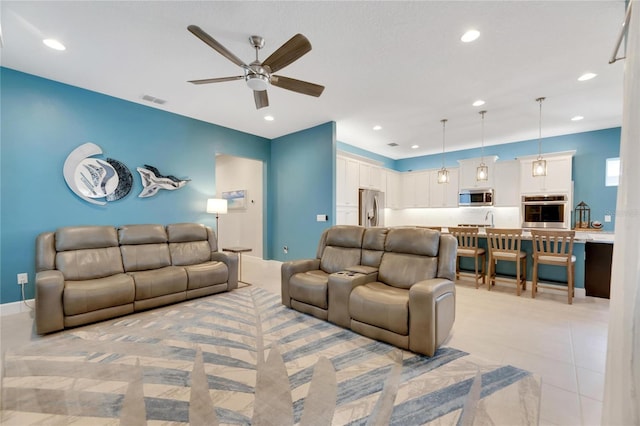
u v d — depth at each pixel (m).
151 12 2.17
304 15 2.21
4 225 3.05
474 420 1.52
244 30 2.39
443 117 4.56
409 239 2.92
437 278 2.62
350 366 2.06
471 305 3.39
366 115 4.47
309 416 1.54
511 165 5.92
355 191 5.62
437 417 1.54
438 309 2.23
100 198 3.68
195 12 2.17
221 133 5.05
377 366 2.06
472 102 3.92
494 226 6.48
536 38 2.47
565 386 1.82
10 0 2.01
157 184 4.18
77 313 2.65
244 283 4.41
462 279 4.68
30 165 3.19
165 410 1.59
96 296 2.74
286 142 5.61
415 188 7.43
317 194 5.06
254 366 2.06
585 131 5.33
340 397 1.71
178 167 4.47
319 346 2.36
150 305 3.15
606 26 2.30
